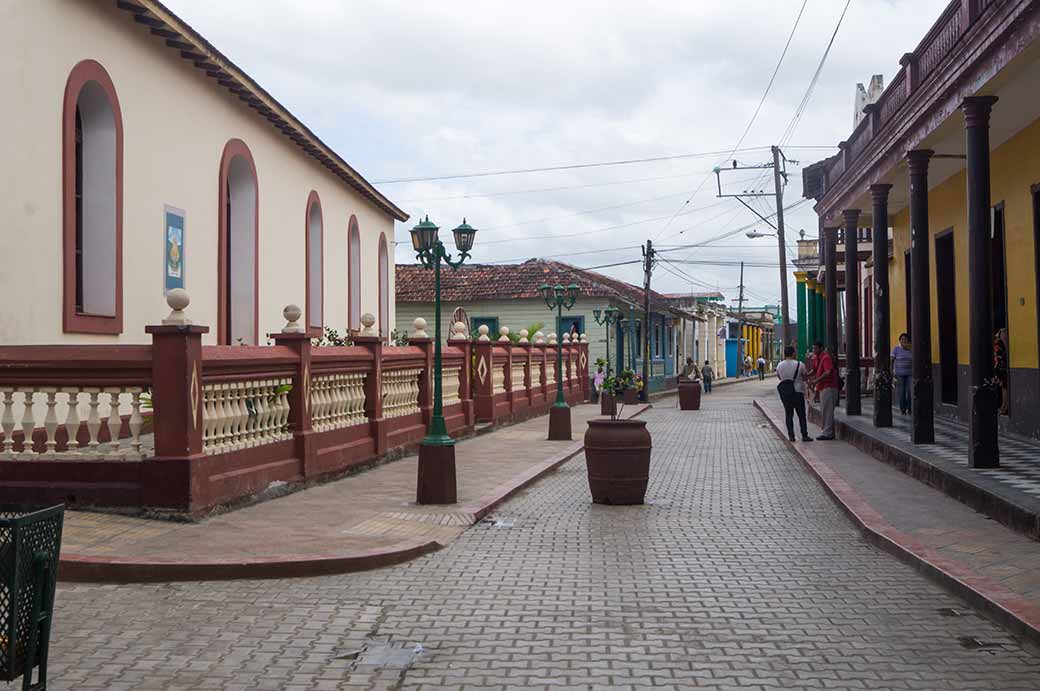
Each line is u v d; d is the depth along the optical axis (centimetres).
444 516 1100
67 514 958
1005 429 1608
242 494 1081
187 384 970
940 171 1839
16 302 1135
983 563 827
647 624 686
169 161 1523
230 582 808
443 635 659
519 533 1055
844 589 793
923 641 644
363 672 582
